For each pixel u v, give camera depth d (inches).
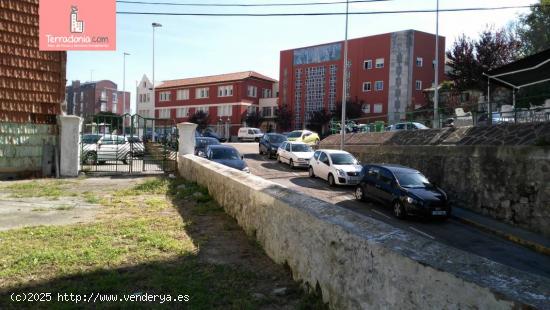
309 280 180.4
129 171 684.1
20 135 594.9
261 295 180.7
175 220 323.3
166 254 235.0
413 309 113.1
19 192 460.4
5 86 579.5
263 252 242.4
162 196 449.1
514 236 470.6
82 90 3858.3
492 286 92.5
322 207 190.9
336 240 158.2
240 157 740.0
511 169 533.6
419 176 566.6
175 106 2844.5
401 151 784.9
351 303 144.9
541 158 490.0
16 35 587.5
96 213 350.3
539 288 91.4
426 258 114.2
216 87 2652.6
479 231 509.4
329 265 163.0
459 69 1478.8
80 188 506.9
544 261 402.9
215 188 407.8
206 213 351.3
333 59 2197.3
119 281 189.5
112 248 240.7
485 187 574.9
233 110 2564.0
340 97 2161.7
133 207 379.9
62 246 243.0
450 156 650.8
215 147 756.6
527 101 884.6
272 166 1000.9
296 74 2341.3
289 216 207.5
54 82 623.5
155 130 980.6
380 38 2032.5
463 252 117.0
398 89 1974.7
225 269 211.9
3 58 576.1
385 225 151.0
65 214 344.5
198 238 269.7
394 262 122.1
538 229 488.4
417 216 517.7
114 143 802.8
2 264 209.5
